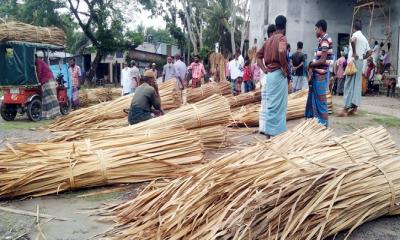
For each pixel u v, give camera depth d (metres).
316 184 3.28
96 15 27.92
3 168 4.57
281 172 3.38
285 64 6.08
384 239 3.48
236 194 3.21
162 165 4.97
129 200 4.30
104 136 5.78
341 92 15.75
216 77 18.77
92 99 17.09
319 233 3.10
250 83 14.69
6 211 4.25
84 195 4.64
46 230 3.80
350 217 3.45
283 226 3.06
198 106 7.30
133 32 29.92
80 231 3.75
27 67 11.29
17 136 8.80
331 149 3.94
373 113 10.26
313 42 20.39
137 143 5.13
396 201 3.71
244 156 3.96
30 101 11.34
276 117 6.23
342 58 15.49
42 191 4.64
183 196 3.44
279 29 6.31
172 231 3.14
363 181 3.53
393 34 17.62
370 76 16.12
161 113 7.62
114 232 3.62
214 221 3.02
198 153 5.17
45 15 27.17
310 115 7.41
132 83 14.88
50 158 4.75
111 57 36.03
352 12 20.42
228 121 7.45
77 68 14.43
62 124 9.67
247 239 2.92
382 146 4.14
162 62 34.84
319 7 20.19
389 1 17.86
